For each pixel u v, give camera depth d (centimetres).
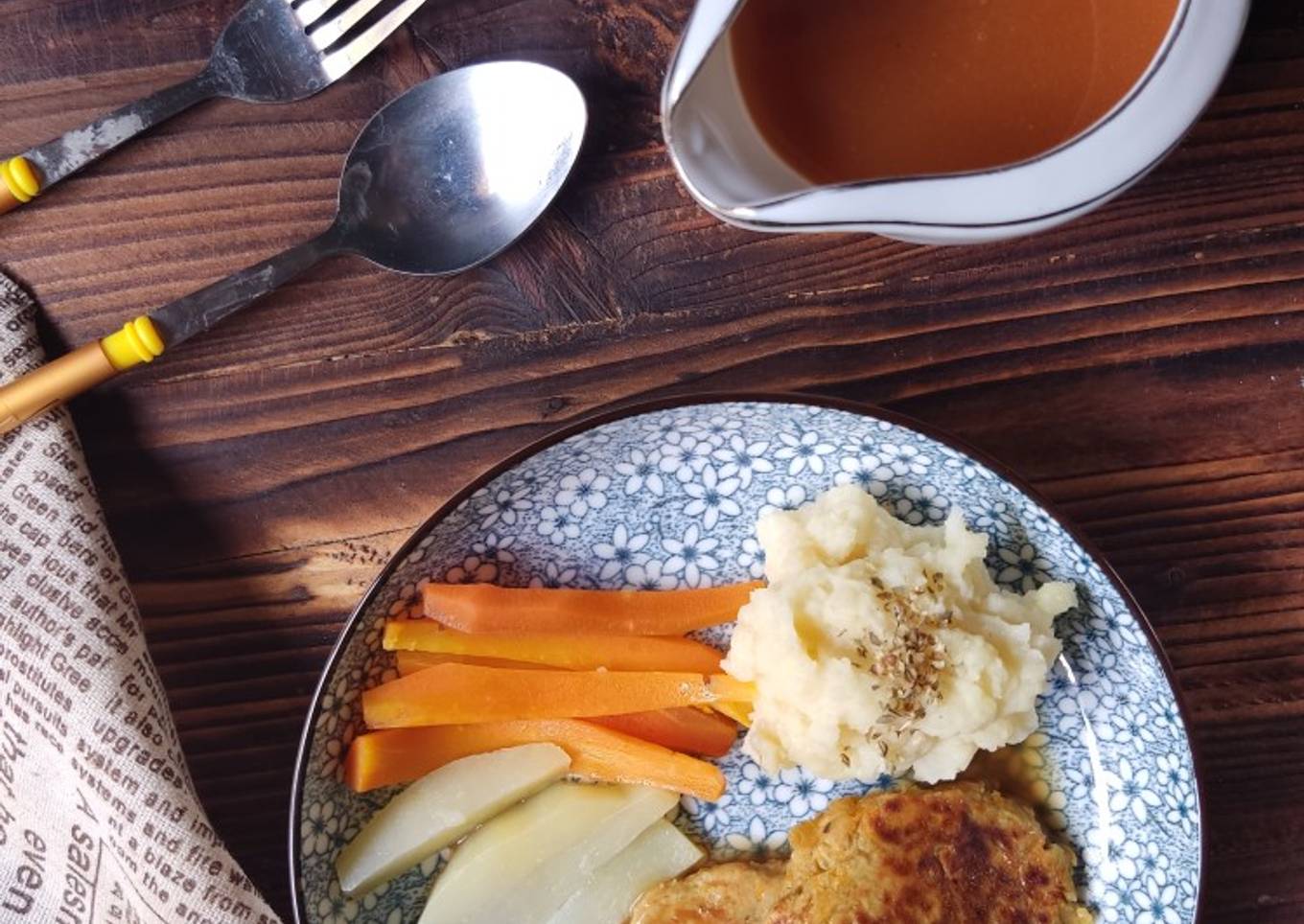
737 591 29
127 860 27
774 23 24
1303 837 29
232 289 27
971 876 27
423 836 28
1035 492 26
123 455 29
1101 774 28
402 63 28
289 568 29
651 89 28
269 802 29
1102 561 27
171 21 28
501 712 28
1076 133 24
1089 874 28
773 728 27
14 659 27
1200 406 29
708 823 29
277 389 29
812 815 29
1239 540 29
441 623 28
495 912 28
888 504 29
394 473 29
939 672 26
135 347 27
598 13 28
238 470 29
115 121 28
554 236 29
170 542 29
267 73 28
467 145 28
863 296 29
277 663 29
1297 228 29
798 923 27
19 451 28
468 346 29
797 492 29
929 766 27
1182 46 22
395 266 28
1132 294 29
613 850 28
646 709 28
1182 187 28
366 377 29
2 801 28
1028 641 27
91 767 27
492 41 28
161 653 29
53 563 27
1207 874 27
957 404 29
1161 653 27
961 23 24
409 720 28
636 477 28
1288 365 29
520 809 29
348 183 28
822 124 24
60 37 28
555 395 29
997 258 29
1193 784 27
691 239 29
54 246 28
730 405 26
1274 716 29
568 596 28
